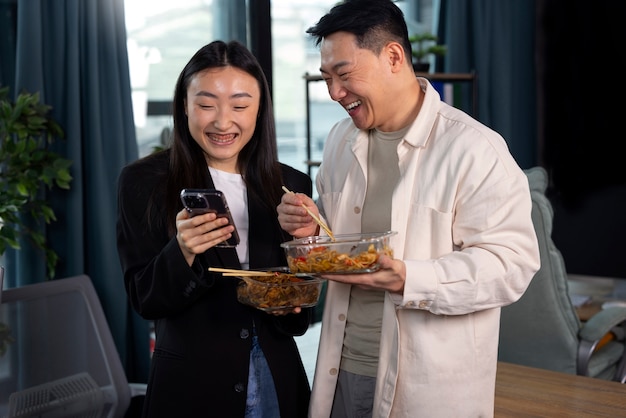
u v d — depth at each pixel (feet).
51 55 10.03
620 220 12.37
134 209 5.57
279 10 13.69
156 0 12.00
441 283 5.06
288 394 5.72
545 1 14.14
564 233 13.04
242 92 5.40
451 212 5.37
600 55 12.50
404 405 5.46
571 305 8.73
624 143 12.19
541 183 8.59
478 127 5.47
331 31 5.37
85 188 10.43
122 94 10.54
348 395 5.85
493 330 5.58
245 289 5.28
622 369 8.94
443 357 5.39
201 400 5.44
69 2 9.95
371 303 5.71
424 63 13.10
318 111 14.43
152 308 5.30
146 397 5.58
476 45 14.24
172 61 12.28
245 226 5.80
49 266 9.63
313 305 5.39
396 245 5.47
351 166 6.03
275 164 5.91
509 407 6.40
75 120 10.07
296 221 5.53
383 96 5.50
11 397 6.87
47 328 7.41
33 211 9.47
